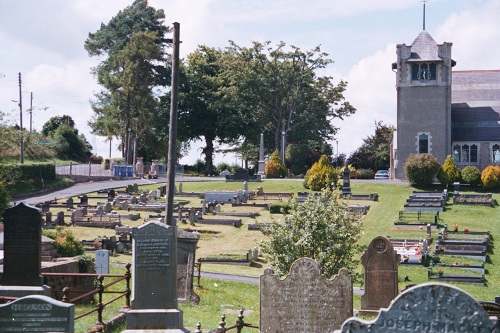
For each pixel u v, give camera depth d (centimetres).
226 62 11669
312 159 12194
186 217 6438
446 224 6219
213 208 6869
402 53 9575
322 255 3431
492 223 6438
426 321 1342
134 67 11019
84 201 7206
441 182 8306
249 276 4253
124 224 6044
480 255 5159
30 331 1675
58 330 1673
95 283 2877
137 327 1875
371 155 12762
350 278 2120
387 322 1362
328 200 3775
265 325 2139
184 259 3083
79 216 6072
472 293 4131
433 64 9531
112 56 11800
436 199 7194
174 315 1881
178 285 3077
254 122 11794
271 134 12406
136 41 11231
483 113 9900
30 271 2106
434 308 1338
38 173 8506
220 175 11169
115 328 2186
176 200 7775
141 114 11012
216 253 5159
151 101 11056
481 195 7338
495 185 8081
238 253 5166
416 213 6812
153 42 11381
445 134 9475
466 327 1324
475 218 6638
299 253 3531
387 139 13200
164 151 12169
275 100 11669
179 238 3088
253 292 3709
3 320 1675
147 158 12438
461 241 5409
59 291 2439
